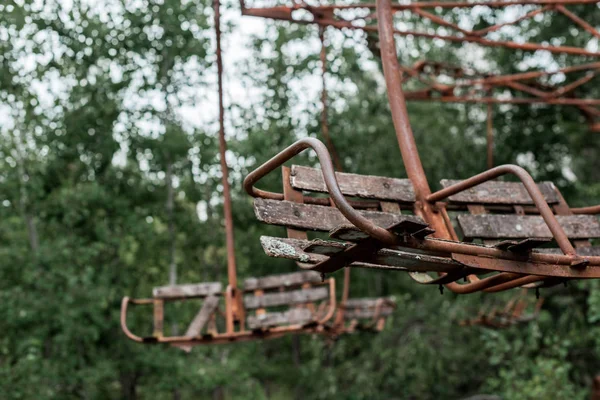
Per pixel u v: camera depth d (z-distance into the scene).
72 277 14.02
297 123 18.00
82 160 15.83
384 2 4.50
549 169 18.38
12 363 13.53
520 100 10.97
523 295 9.78
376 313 8.38
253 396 16.45
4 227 16.69
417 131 18.62
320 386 17.44
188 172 17.53
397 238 2.88
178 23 15.84
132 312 16.12
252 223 18.02
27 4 14.51
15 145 15.02
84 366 14.47
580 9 17.88
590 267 3.39
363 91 19.09
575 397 11.54
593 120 11.66
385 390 17.38
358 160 18.64
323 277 3.18
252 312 13.10
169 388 15.16
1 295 13.75
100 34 15.22
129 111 16.14
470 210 4.15
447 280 3.48
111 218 16.22
